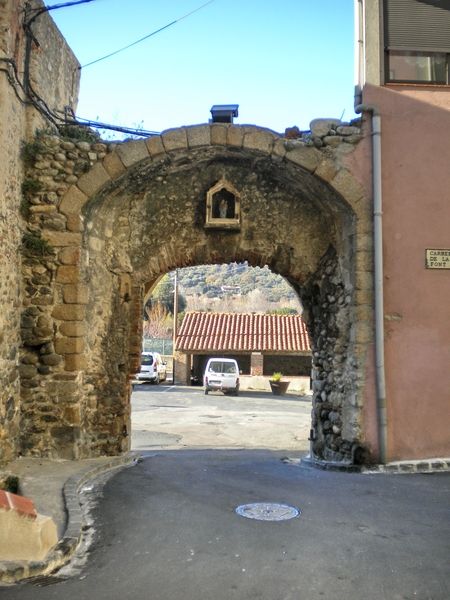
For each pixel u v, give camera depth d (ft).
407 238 27.66
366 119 28.17
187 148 27.96
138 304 31.68
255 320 112.06
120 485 22.89
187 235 31.68
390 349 27.25
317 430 31.78
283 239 31.63
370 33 28.40
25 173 27.17
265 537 16.89
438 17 28.73
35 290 27.14
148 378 104.42
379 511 19.40
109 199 29.17
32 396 26.84
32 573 14.20
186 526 17.92
